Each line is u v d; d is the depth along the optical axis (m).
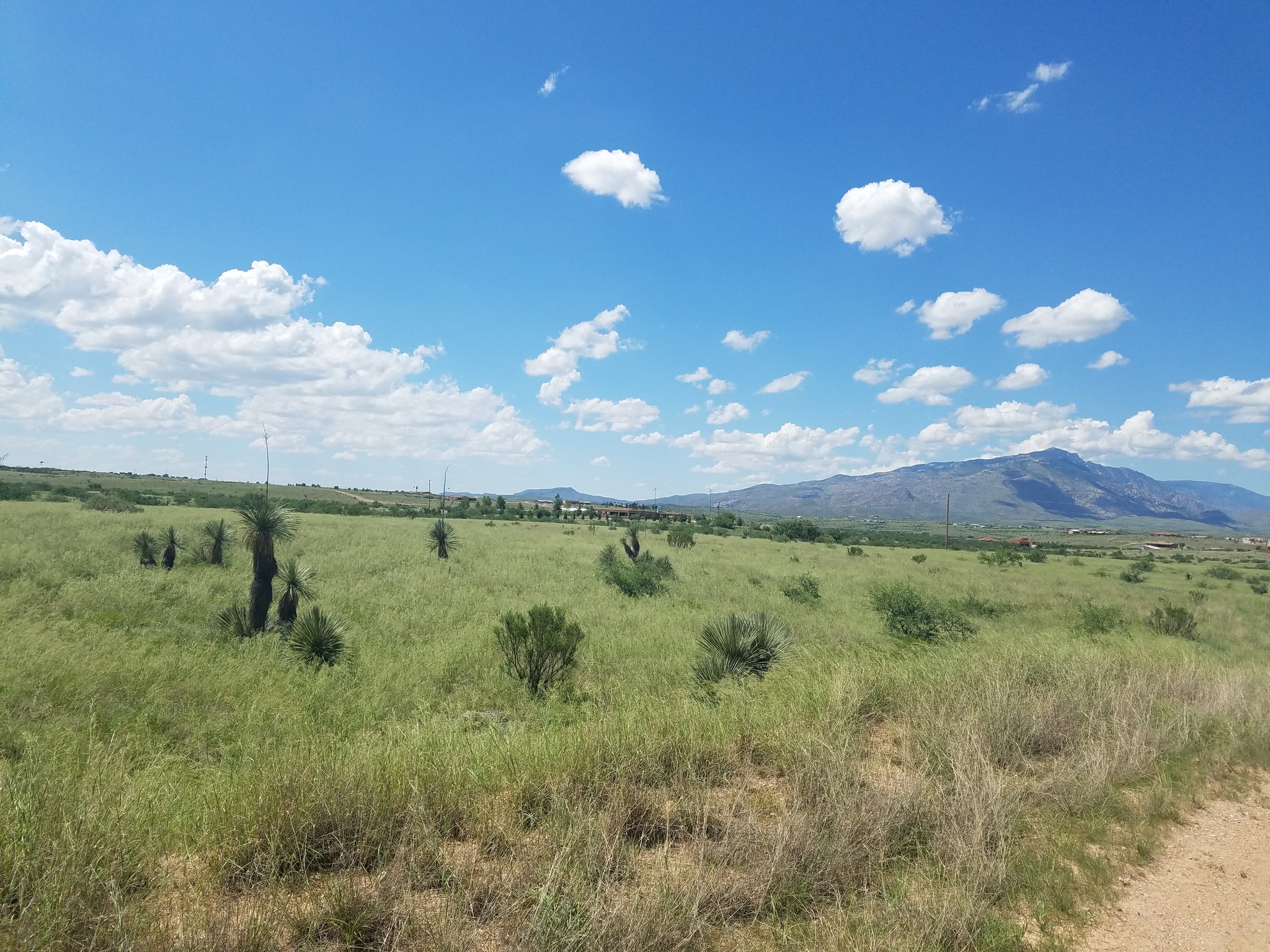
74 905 3.05
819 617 19.69
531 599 20.64
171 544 21.91
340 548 31.56
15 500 52.62
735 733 6.38
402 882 3.53
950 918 3.54
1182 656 12.30
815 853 4.07
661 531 72.62
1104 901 4.11
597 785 4.79
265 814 3.98
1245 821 5.50
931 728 6.62
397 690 10.41
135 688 9.29
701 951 3.24
